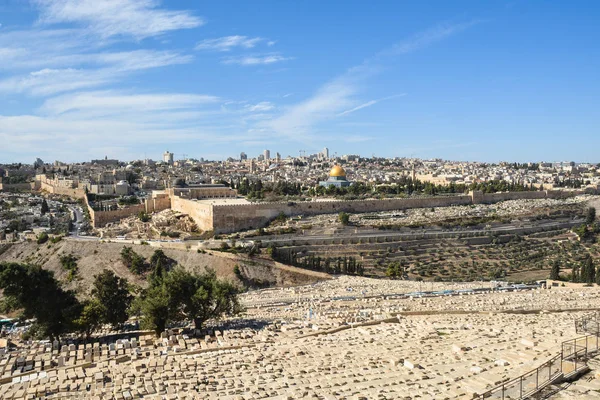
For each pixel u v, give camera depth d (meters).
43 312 98.75
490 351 76.81
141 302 106.31
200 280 109.88
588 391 54.84
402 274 195.12
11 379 75.50
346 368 73.12
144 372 74.31
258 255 198.00
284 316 120.00
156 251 192.75
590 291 146.38
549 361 61.25
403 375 68.81
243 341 92.25
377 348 83.38
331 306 131.38
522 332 88.50
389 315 113.44
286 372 72.12
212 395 64.31
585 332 79.06
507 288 157.38
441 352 78.88
